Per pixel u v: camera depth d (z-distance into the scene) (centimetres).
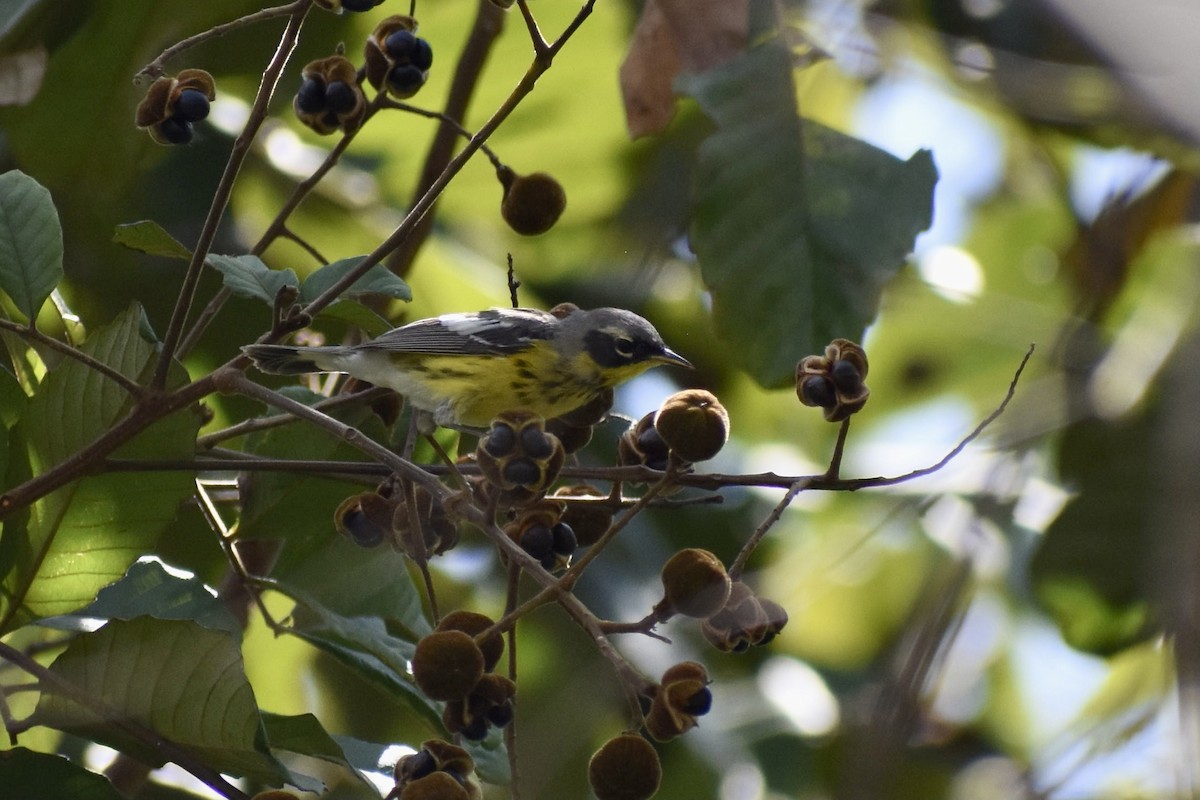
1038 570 1221
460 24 1317
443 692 609
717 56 1047
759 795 1347
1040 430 1167
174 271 1267
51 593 769
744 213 988
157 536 763
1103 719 1188
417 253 1117
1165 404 902
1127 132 1223
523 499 650
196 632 683
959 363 1728
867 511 1485
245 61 1211
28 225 735
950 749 1572
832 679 1490
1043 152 1570
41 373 846
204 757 707
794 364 976
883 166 1000
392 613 859
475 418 1023
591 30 1338
